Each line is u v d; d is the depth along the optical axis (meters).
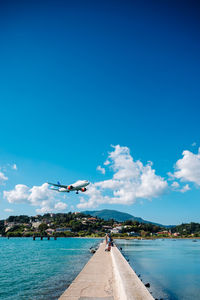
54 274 25.11
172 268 32.94
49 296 15.56
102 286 11.97
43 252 57.38
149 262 39.59
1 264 34.69
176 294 18.33
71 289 11.34
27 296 15.68
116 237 187.88
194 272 29.55
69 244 100.00
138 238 183.50
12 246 86.88
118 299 9.59
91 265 19.75
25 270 28.41
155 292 18.97
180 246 92.12
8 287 18.88
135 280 8.50
